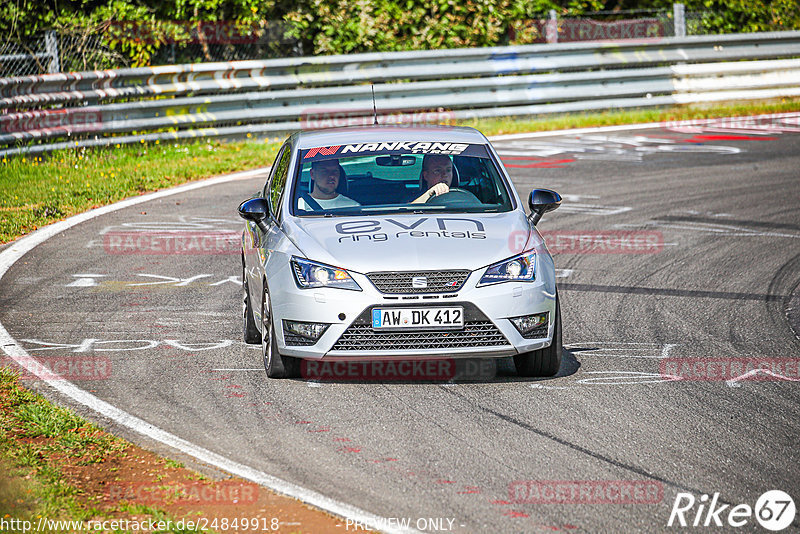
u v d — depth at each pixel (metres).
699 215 49.75
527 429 22.61
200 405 24.14
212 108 69.50
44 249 42.22
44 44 73.88
